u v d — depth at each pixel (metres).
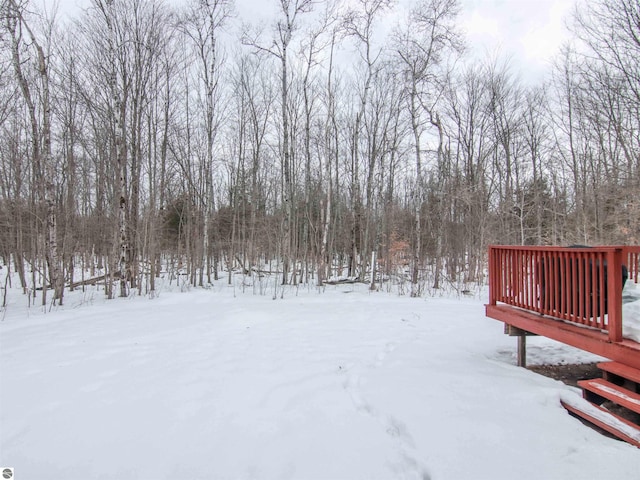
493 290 4.64
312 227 15.67
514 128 17.08
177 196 17.16
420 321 6.84
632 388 2.84
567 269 3.51
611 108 12.42
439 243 13.09
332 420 2.85
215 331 5.95
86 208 13.87
